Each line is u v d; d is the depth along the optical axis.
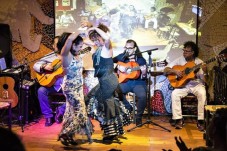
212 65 5.97
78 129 4.36
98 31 4.35
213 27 5.93
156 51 6.04
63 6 6.07
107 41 4.34
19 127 5.45
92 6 6.05
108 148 4.45
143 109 5.44
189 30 5.98
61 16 6.09
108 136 4.64
